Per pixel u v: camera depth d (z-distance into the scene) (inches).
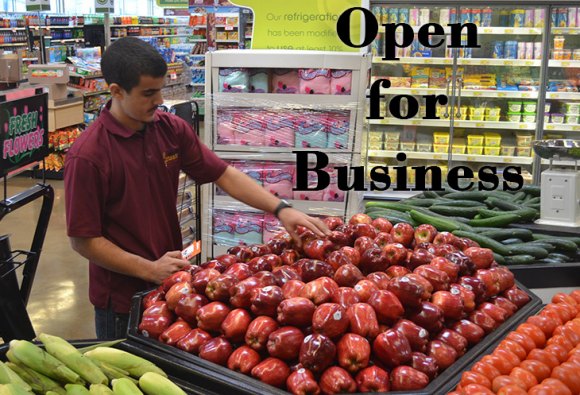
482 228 137.9
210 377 65.4
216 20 539.2
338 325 65.9
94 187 86.4
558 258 128.6
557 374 64.9
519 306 84.4
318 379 64.8
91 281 95.8
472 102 256.8
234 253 88.9
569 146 140.3
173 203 97.0
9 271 110.2
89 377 63.9
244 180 98.7
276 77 141.6
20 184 338.0
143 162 90.6
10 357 64.9
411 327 69.0
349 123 138.3
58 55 528.7
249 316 70.5
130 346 71.9
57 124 347.3
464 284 80.1
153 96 84.5
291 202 141.9
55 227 265.7
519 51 242.7
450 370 67.2
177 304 73.9
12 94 125.3
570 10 236.1
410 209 147.9
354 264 82.4
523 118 252.2
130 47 82.7
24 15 544.7
